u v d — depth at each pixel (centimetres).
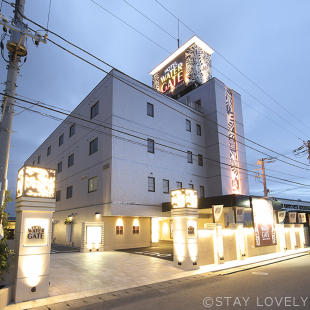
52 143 3588
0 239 796
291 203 4059
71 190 2836
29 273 868
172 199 1472
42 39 973
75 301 846
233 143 3275
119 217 2236
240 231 1734
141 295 909
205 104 3278
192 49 3731
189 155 2944
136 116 2444
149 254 1819
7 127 925
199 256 1441
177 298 865
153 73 4322
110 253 1894
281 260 1720
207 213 2728
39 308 779
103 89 2452
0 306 737
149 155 2481
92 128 2534
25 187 909
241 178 3259
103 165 2258
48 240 930
